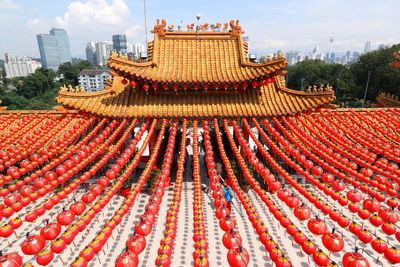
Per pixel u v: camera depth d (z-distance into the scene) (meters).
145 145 12.40
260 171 11.06
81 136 14.81
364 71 61.25
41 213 9.70
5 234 9.03
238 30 16.50
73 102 13.76
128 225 12.62
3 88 85.44
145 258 10.77
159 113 14.23
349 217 12.73
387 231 9.15
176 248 11.12
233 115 14.23
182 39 16.59
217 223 12.62
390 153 12.80
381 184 10.70
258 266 10.25
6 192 10.53
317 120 15.98
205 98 15.22
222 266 10.30
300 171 11.34
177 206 9.48
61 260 10.09
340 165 11.48
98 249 7.92
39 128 15.74
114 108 14.46
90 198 9.66
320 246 11.16
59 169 10.92
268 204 9.67
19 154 13.06
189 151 22.52
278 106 14.63
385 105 20.45
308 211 8.81
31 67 185.00
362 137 14.68
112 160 16.11
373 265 10.17
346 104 62.50
